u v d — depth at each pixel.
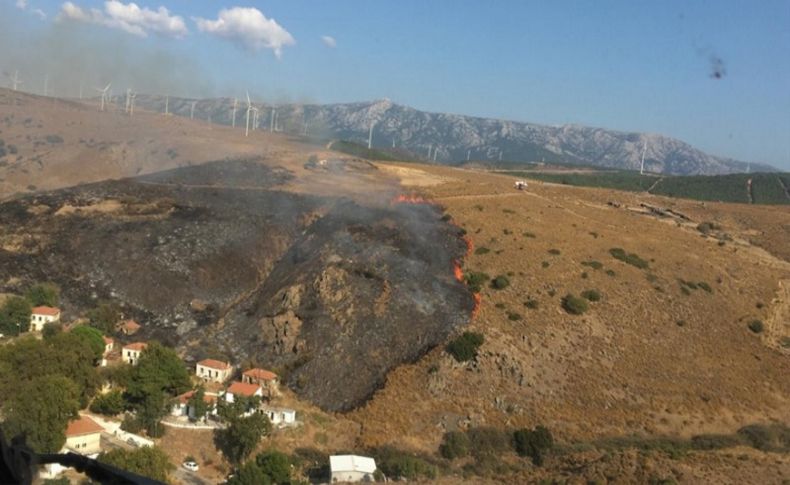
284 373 72.38
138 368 59.88
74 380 57.31
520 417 63.97
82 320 79.44
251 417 56.44
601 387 68.62
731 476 49.91
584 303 78.94
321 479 53.22
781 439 65.50
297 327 78.81
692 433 64.75
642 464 51.59
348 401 67.25
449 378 67.38
